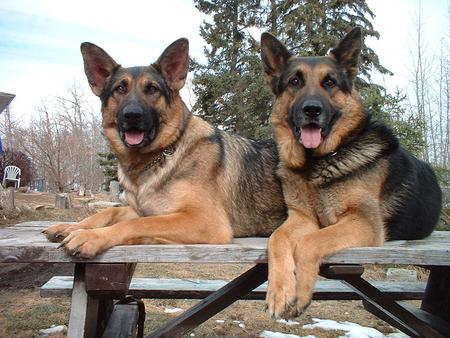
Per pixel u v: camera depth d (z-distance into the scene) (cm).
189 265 250
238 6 548
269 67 110
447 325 98
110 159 596
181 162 94
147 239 79
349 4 471
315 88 96
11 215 355
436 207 110
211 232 87
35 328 143
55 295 108
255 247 74
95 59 103
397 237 98
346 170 91
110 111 99
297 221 91
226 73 500
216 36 539
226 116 496
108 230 74
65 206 446
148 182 93
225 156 102
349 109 98
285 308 68
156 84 96
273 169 108
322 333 150
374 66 481
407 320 91
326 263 75
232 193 100
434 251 73
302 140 92
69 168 794
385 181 95
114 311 113
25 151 790
